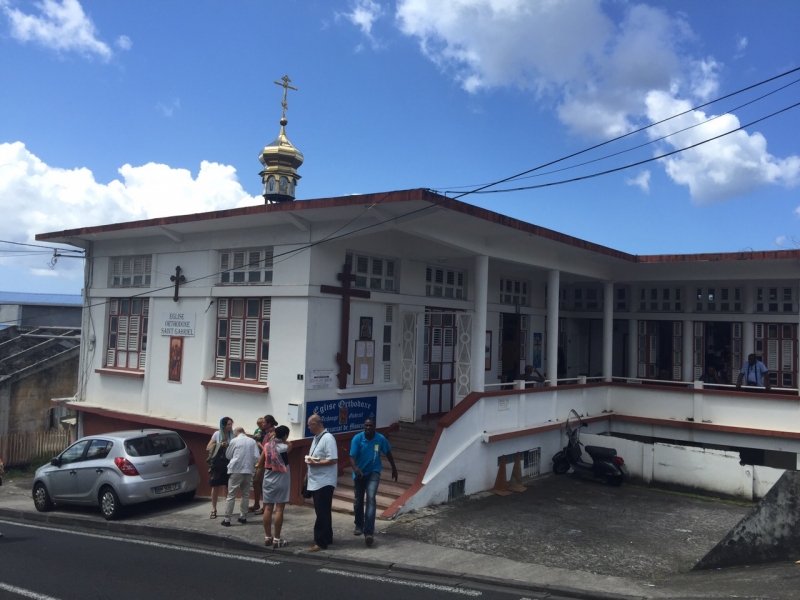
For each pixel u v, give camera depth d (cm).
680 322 1848
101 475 1135
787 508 727
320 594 664
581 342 2058
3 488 1662
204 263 1341
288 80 1875
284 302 1177
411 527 945
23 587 699
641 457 1350
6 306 3431
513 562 790
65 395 2145
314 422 862
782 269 1504
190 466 1228
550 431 1426
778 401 1384
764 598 590
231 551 876
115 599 653
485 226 1148
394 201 965
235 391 1244
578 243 1355
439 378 1430
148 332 1455
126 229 1413
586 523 1003
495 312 1638
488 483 1220
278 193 1809
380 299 1266
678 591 666
